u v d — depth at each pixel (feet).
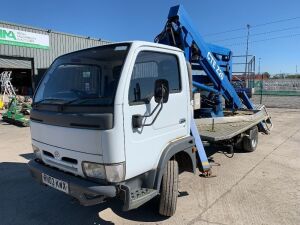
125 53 11.26
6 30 72.69
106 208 14.87
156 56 12.59
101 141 10.21
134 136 10.91
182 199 15.88
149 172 12.07
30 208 15.07
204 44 22.52
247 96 35.37
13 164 22.41
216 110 25.94
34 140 13.14
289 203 15.53
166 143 12.88
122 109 10.41
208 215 14.14
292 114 55.72
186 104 14.30
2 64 84.53
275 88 118.32
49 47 83.30
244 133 25.36
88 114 10.56
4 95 63.98
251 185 17.99
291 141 30.83
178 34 20.04
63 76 13.00
